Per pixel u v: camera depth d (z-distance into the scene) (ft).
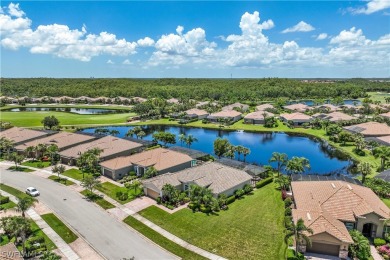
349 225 145.69
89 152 249.75
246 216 165.58
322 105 595.06
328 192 163.84
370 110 524.11
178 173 207.92
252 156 299.17
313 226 134.31
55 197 192.75
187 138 319.27
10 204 182.80
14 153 265.34
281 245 137.49
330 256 130.72
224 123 468.34
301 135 398.83
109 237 145.89
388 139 314.96
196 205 175.73
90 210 173.88
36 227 154.61
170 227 154.30
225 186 188.96
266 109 558.56
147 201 185.68
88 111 636.89
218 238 143.95
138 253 133.08
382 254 131.13
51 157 269.85
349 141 338.75
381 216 141.49
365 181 199.93
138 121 505.25
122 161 238.48
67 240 143.13
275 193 197.16
